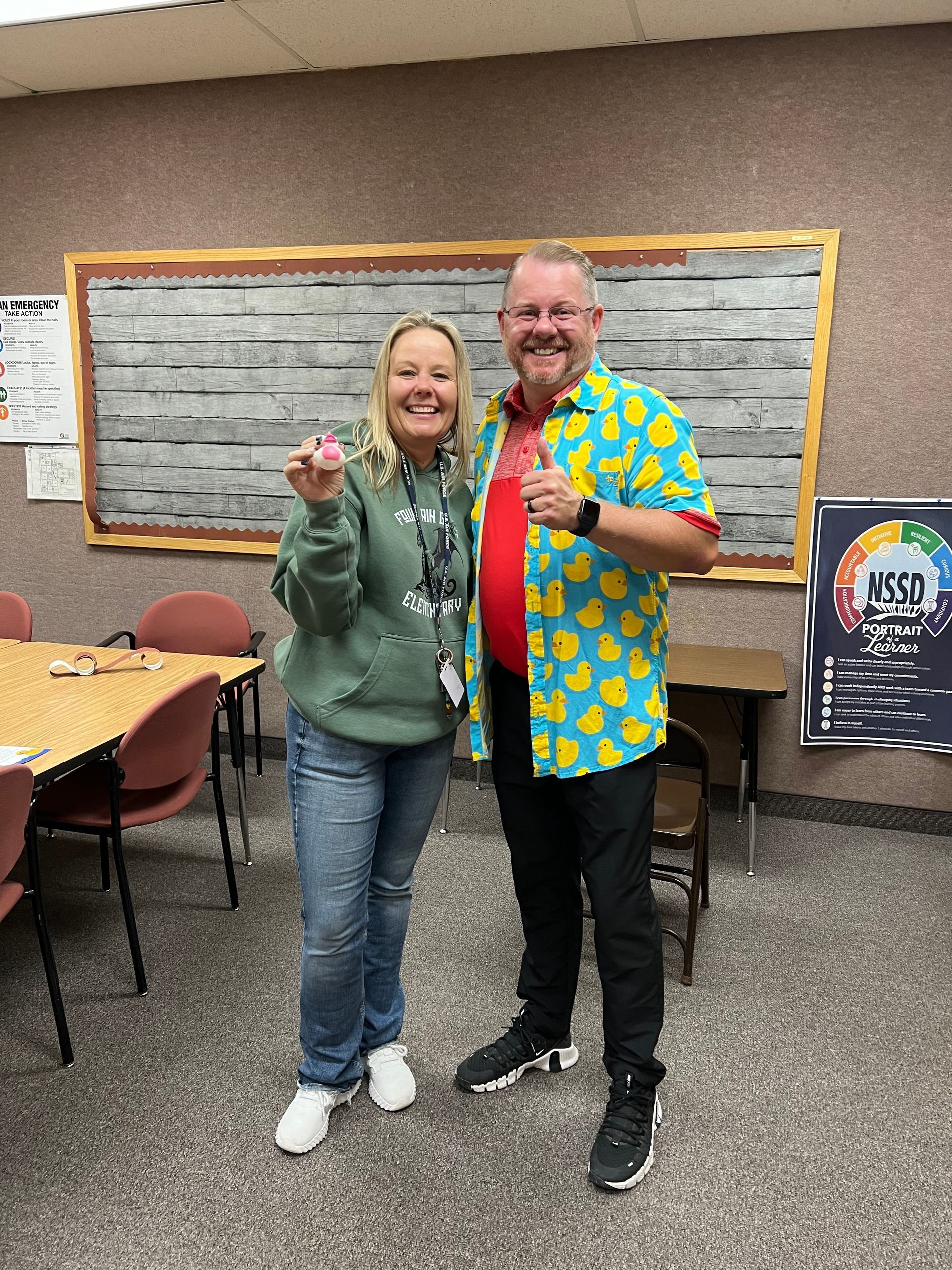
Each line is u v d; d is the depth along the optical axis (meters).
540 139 3.34
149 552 4.06
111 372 3.95
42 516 4.17
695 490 1.49
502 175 3.39
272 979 2.31
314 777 1.62
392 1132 1.78
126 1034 2.08
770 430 3.30
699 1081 1.95
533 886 1.83
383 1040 1.90
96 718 2.30
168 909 2.67
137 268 3.83
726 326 3.27
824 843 3.25
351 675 1.57
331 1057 1.75
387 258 3.55
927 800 3.34
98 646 3.28
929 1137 1.79
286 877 2.89
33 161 3.88
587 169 3.31
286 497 3.85
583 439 1.55
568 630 1.57
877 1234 1.55
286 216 3.65
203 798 3.54
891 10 2.87
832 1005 2.25
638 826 1.61
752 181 3.18
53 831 3.21
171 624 3.42
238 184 3.67
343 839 1.62
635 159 3.26
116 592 4.14
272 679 3.99
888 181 3.07
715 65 3.14
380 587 1.56
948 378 3.13
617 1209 1.60
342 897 1.63
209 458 3.91
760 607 3.42
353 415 3.71
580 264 1.53
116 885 2.80
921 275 3.10
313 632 1.52
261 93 3.57
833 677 3.35
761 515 3.36
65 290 3.96
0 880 1.77
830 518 3.28
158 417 3.93
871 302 3.16
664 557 1.45
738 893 2.85
